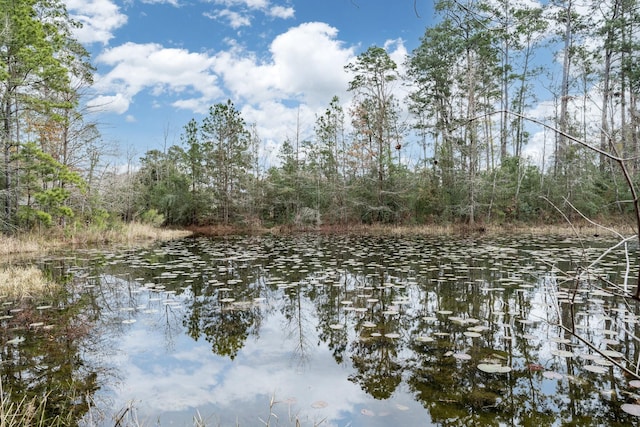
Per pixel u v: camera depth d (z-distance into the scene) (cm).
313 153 2609
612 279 632
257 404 269
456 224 1873
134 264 910
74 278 739
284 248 1261
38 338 410
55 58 1282
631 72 1761
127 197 2072
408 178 2086
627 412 245
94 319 480
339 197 2266
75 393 288
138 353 370
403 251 1092
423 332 415
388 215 2109
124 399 278
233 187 2558
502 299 541
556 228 1709
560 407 255
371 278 711
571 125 1664
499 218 1880
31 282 671
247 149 2555
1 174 1238
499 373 310
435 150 2109
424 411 253
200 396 282
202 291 632
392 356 351
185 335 421
